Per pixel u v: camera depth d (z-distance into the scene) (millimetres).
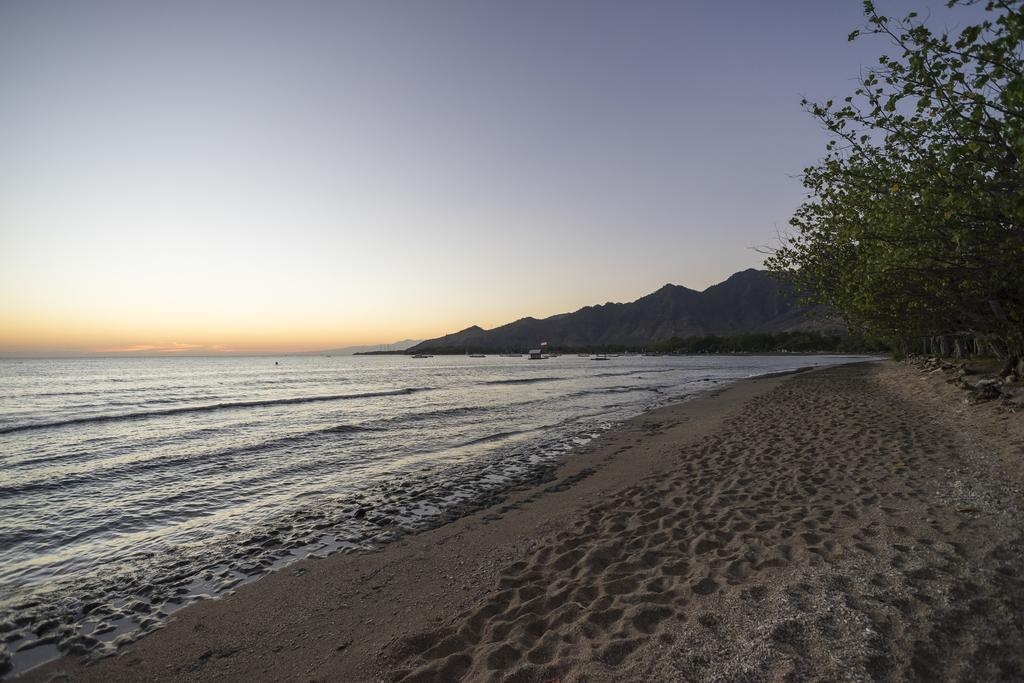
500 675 3635
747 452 11078
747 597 4355
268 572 6680
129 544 8008
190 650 4789
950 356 33375
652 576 5141
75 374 82312
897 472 8102
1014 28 5496
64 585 6496
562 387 42312
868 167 10594
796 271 17641
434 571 6246
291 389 46250
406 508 9406
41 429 20781
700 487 8508
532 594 5137
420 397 34844
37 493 11086
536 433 17922
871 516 6129
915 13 6637
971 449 9156
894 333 19844
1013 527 5270
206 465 13719
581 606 4664
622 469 11094
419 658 4191
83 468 13414
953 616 3752
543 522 7734
